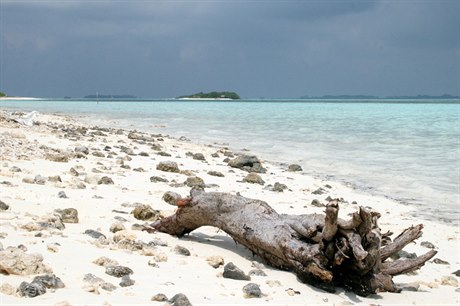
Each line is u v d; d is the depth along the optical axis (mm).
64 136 27266
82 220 9742
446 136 33969
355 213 7277
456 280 8773
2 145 17781
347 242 7426
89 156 19672
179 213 9500
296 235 8055
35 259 6461
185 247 9000
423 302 7605
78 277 6496
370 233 7414
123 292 6223
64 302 5477
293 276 8016
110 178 14508
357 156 25328
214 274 7539
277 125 47438
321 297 7270
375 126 44750
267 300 6719
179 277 7141
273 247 8156
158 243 8906
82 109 94250
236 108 106438
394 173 20469
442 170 20844
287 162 24016
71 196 11742
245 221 8766
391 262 8117
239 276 7465
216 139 34281
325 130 40750
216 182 17188
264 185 17656
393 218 13648
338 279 7852
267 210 8844
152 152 24109
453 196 16422
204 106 125750
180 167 19938
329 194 16609
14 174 13578
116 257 7594
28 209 9867
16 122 29719
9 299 5531
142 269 7230
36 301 5559
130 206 11438
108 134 33125
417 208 14953
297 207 14062
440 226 12891
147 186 14547
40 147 19266
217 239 9867
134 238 8719
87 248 7816
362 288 7762
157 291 6414
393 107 113812
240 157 21344
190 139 34156
